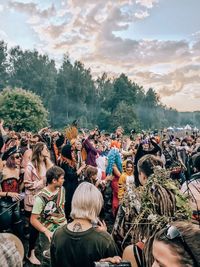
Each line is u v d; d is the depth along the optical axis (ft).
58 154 27.84
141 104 476.95
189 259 3.71
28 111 215.92
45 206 11.98
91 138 36.27
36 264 14.33
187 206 6.43
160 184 6.64
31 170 15.65
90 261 7.04
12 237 5.67
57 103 387.75
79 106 390.42
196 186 8.75
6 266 4.56
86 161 23.61
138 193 7.60
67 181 17.37
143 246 5.54
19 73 382.01
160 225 5.76
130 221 7.57
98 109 417.08
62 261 7.25
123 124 299.38
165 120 515.50
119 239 7.90
